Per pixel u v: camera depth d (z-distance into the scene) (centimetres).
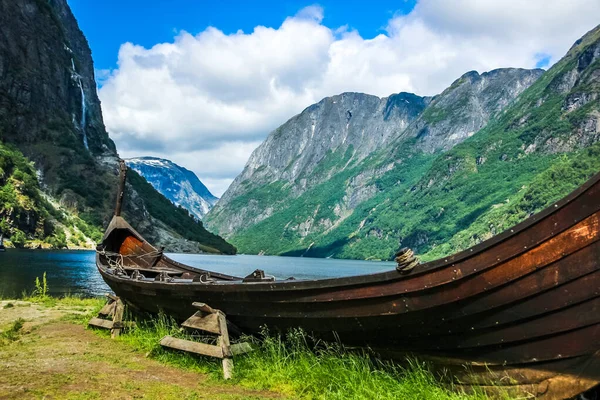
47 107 19100
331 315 735
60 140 18200
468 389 653
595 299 546
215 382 760
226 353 793
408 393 650
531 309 583
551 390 584
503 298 596
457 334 644
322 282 728
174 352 902
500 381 621
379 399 641
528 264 578
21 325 1221
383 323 693
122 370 815
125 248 1695
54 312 1579
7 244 10800
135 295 1119
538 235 571
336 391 689
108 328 1139
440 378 681
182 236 19938
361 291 696
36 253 9638
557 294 567
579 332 559
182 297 950
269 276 912
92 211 15762
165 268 1459
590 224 545
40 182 15975
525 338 595
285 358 787
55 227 12662
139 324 1167
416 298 653
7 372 759
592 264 545
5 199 11356
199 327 843
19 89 17938
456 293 621
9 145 14600
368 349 740
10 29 19025
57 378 734
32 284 3812
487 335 621
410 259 650
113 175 18825
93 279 4553
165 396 674
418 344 685
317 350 795
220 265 10456
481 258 604
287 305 779
